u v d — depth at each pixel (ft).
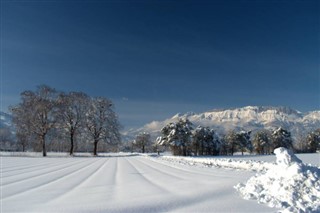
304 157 153.79
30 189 38.86
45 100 182.39
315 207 22.89
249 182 31.22
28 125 179.22
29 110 179.93
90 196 31.68
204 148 297.33
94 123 206.18
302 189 25.82
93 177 53.06
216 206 24.64
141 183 41.34
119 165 88.33
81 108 200.54
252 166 62.69
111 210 24.38
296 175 27.37
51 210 25.32
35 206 27.37
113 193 33.09
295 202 24.36
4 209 26.63
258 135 331.77
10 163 102.94
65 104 192.34
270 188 27.86
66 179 50.55
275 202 24.93
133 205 25.72
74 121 198.70
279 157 30.63
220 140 310.86
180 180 42.80
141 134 391.65
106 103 208.44
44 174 60.34
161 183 40.47
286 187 26.43
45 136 188.96
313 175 26.94
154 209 24.43
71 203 27.96
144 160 124.06
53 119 185.88
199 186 34.53
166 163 95.04
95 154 205.67
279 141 300.20
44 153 181.98
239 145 334.03
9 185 43.14
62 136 200.03
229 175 48.88
